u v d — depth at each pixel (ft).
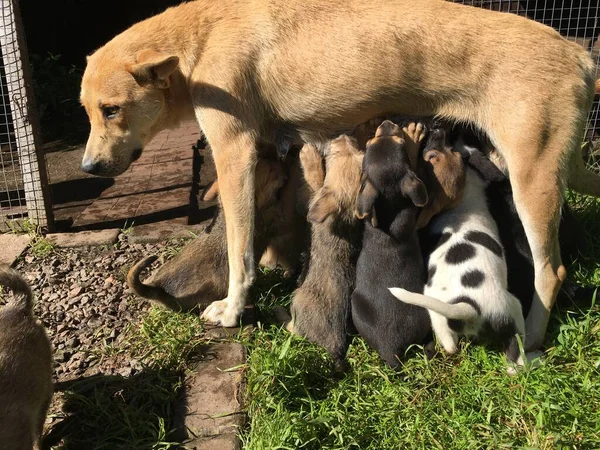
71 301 4.03
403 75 3.34
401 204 3.31
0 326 2.87
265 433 2.81
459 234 3.29
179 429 2.96
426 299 2.96
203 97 3.47
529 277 3.50
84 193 6.06
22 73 4.74
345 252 3.49
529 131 3.17
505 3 5.79
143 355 3.45
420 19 3.30
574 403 2.88
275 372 3.07
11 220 5.13
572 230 3.84
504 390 3.01
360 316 3.31
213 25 3.49
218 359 3.36
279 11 3.44
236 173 3.51
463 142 3.62
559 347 3.17
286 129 3.62
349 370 3.28
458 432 2.85
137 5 9.66
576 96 3.19
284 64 3.42
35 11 9.18
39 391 2.80
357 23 3.35
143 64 3.35
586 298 3.52
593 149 5.12
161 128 3.74
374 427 2.90
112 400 3.18
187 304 3.74
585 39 5.89
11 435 2.52
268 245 4.06
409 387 3.11
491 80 3.25
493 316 3.05
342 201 3.47
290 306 3.70
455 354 3.24
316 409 3.01
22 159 4.90
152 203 5.53
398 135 3.43
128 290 4.11
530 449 2.61
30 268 4.47
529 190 3.21
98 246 4.68
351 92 3.41
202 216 5.22
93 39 9.71
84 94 3.60
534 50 3.19
